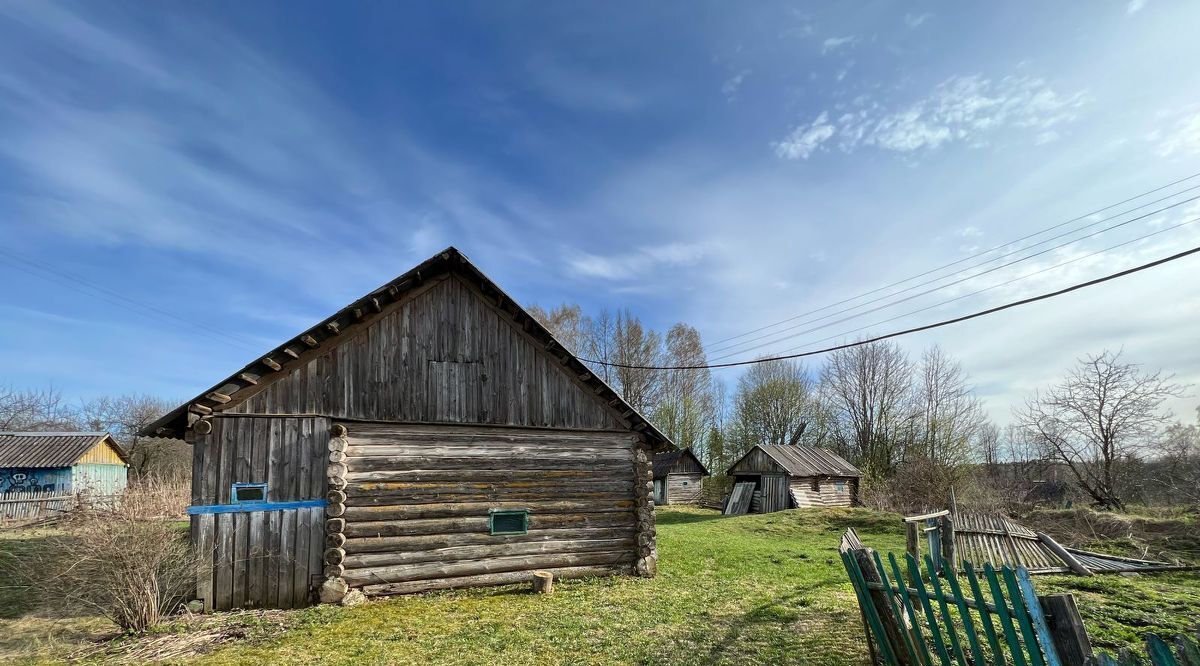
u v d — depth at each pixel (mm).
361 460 11250
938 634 5109
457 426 12117
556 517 12625
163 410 48969
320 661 7695
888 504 33281
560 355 13078
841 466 38406
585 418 13219
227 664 7633
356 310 11359
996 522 15906
